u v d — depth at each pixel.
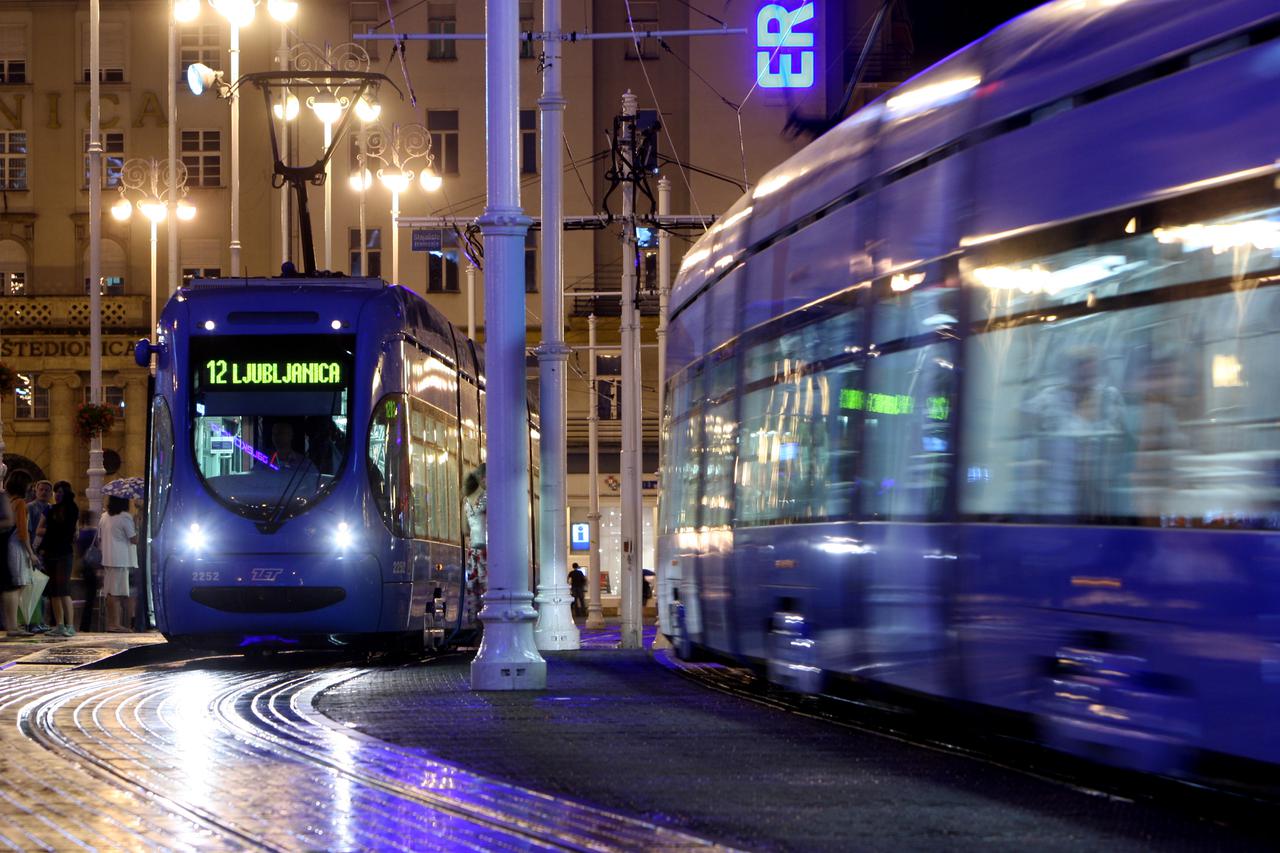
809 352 27.66
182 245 127.06
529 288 125.94
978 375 21.20
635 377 69.12
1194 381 16.70
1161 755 16.89
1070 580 18.55
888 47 117.19
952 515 21.55
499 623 32.41
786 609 28.22
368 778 18.89
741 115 121.38
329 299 43.94
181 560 42.62
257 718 26.41
